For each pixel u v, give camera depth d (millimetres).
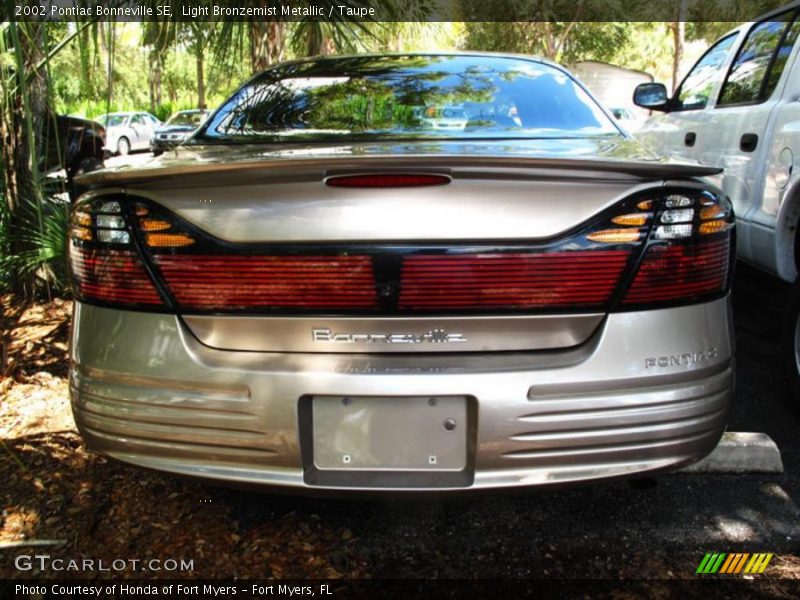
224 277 1696
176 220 1713
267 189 1675
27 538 2176
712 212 1786
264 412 1703
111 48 2664
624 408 1711
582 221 1667
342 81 2758
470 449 1713
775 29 3803
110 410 1803
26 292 4230
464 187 1644
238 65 4219
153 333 1748
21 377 3291
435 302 1670
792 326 2926
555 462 1729
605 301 1694
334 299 1679
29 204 3982
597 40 21344
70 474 2516
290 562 2082
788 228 3148
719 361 1802
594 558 2092
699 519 2256
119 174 1720
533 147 2123
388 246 1650
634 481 2465
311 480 1743
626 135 2424
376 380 1671
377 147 2125
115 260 1767
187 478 1814
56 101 3041
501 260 1653
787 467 2559
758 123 3502
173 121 18094
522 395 1669
